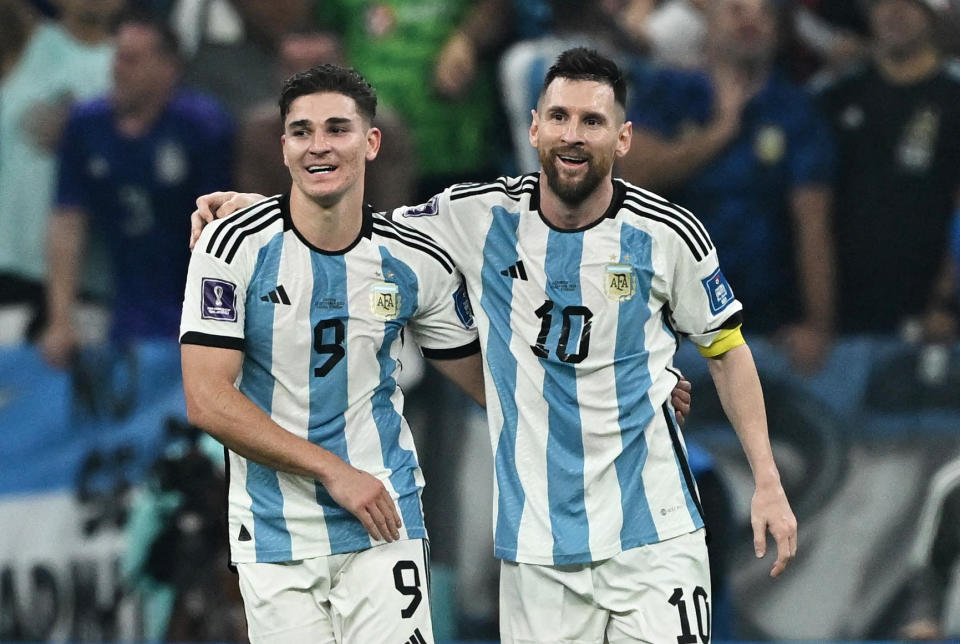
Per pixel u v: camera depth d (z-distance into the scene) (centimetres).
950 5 2645
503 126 2714
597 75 1360
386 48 2683
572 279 1396
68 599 2436
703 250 1407
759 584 2455
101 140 2627
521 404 1404
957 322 2620
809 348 2552
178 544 2373
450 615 2431
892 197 2631
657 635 1384
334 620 1364
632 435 1398
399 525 1323
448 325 1415
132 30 2638
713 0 2642
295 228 1334
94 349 2523
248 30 2694
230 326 1312
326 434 1341
